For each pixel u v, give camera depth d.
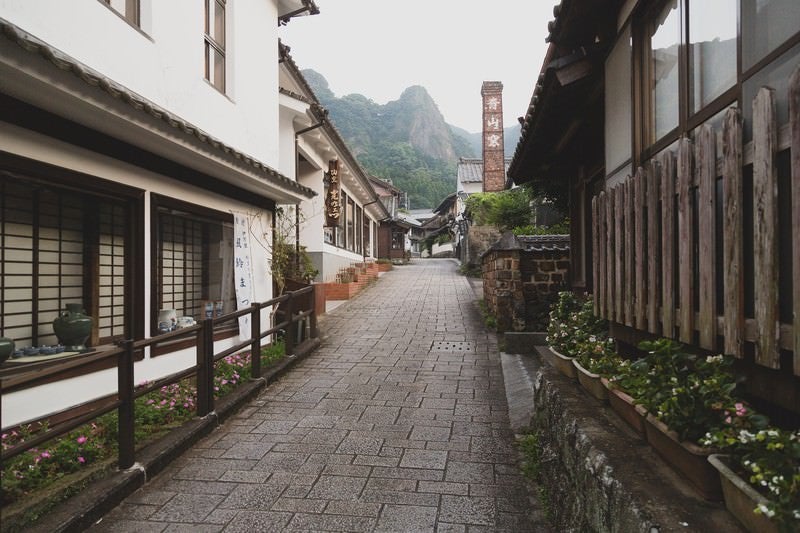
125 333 5.60
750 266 2.23
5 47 3.29
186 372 4.68
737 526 1.83
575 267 8.13
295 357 7.72
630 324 3.57
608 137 4.88
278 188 8.02
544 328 9.08
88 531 3.20
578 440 2.95
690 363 2.61
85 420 3.36
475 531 3.24
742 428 1.97
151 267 5.86
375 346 9.04
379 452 4.49
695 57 3.13
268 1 9.12
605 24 4.70
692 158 2.66
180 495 3.69
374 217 28.48
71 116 4.48
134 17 5.73
